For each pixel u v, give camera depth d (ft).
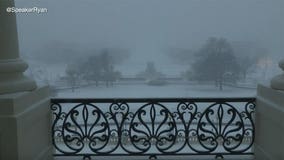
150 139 14.25
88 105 14.10
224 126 14.21
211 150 14.34
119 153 14.35
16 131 10.78
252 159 14.21
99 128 14.20
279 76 12.66
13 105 10.82
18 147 10.89
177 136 14.24
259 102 13.75
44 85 13.98
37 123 12.83
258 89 14.08
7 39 11.87
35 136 12.59
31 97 12.26
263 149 13.61
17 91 11.82
